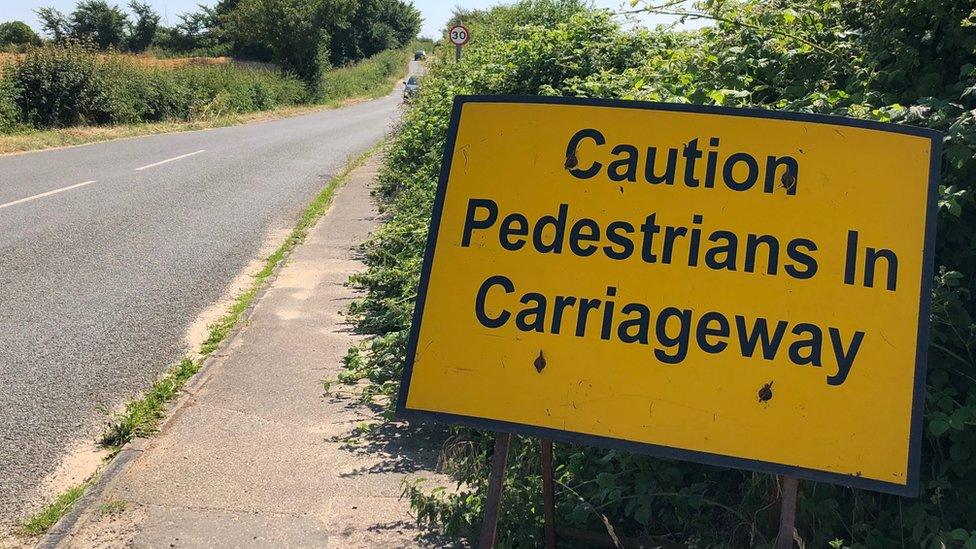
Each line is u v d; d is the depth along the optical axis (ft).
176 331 21.25
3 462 14.01
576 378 9.01
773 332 8.75
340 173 53.36
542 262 9.33
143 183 45.91
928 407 10.35
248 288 25.66
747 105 13.98
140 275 26.66
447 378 9.24
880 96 12.30
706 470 11.60
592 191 9.41
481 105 9.87
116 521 11.99
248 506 12.46
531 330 9.20
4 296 23.70
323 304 23.47
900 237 8.77
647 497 10.63
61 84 85.15
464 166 9.73
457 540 11.64
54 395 16.89
